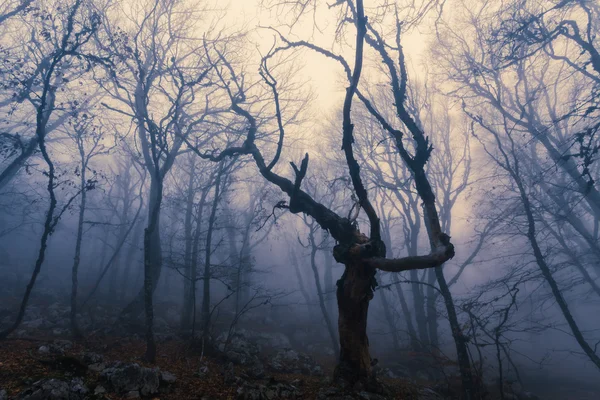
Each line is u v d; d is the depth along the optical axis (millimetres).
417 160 9258
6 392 6859
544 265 14719
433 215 8367
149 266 12156
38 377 7727
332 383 9711
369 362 9680
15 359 8820
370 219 9312
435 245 7879
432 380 17844
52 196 11922
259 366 13227
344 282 9812
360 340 9641
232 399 8609
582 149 11625
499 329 11273
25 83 13055
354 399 8500
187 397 8430
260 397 8742
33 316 17453
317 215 11250
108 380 8125
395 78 10594
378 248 9156
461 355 11859
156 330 18078
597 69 13258
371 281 9461
